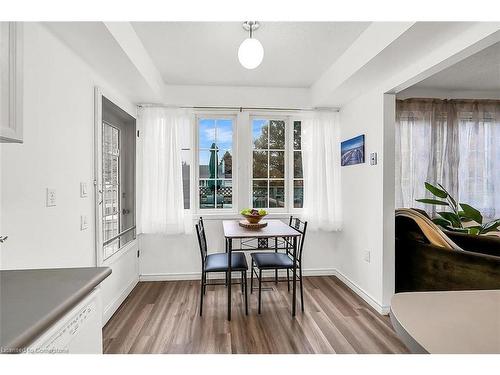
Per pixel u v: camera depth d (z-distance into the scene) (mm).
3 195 1375
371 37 2158
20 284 1075
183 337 2227
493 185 3775
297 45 2521
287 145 3809
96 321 1164
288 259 2797
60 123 1830
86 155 2176
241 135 3635
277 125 3816
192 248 3590
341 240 3598
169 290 3229
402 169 3615
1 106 1074
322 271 3758
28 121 1537
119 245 2898
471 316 806
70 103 1948
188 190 3566
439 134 3684
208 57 2748
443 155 3682
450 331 729
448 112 3691
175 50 2594
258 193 3793
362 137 3014
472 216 2943
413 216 2672
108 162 2697
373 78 2561
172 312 2672
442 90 3793
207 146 3713
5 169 1389
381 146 2686
